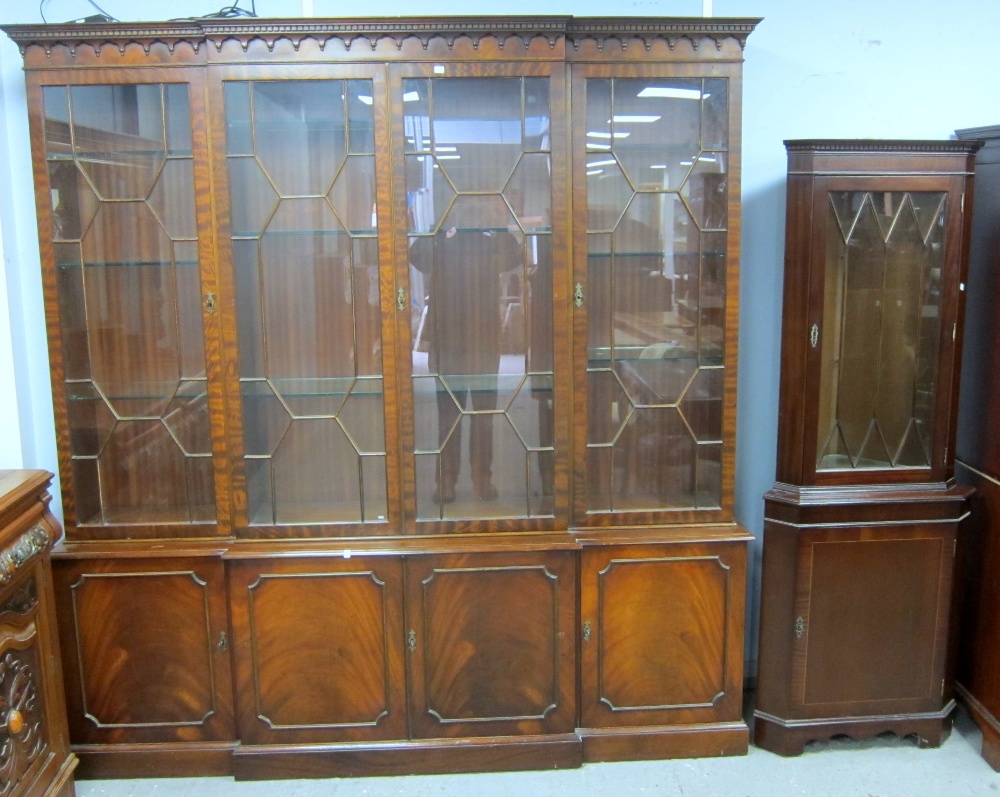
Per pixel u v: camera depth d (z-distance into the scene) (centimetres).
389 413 213
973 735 238
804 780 218
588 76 203
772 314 250
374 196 206
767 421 255
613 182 209
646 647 222
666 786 216
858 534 220
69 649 216
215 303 207
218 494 216
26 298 234
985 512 229
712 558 219
